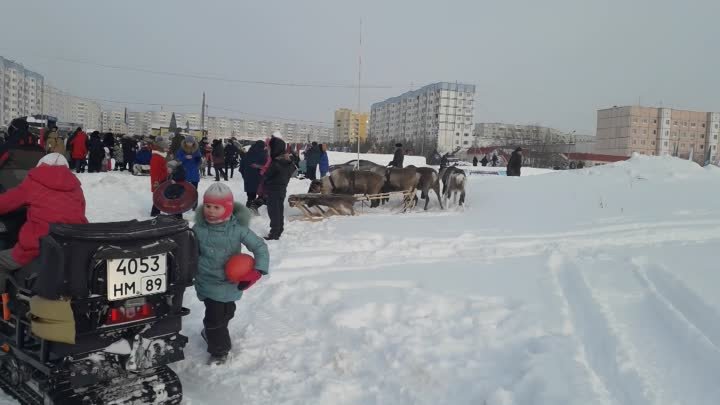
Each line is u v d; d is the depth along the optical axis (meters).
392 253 8.53
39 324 3.46
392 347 4.81
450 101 94.44
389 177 13.70
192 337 5.20
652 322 5.14
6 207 3.91
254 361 4.70
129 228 3.61
